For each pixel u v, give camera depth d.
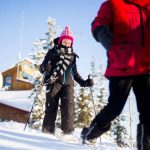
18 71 44.69
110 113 3.65
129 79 3.46
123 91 3.48
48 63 6.85
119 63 3.43
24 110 33.12
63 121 6.78
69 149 4.10
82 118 30.36
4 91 41.12
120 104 3.55
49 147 4.00
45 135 5.68
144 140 3.40
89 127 4.11
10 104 34.00
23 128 7.19
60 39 7.11
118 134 28.33
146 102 3.41
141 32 3.43
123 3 3.54
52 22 27.11
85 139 4.34
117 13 3.49
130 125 25.72
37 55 26.31
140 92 3.45
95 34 3.46
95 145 4.49
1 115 34.22
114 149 5.10
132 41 3.43
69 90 6.87
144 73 3.38
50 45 26.61
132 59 3.39
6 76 45.53
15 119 33.62
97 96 31.02
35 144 4.02
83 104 30.50
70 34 7.11
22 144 3.86
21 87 44.62
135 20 3.46
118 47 3.46
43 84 6.95
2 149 3.44
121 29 3.46
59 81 6.85
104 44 3.36
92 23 3.56
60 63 6.90
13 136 4.42
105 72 3.59
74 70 7.06
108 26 3.52
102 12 3.55
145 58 3.41
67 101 6.79
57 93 6.87
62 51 6.98
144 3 3.54
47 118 6.82
